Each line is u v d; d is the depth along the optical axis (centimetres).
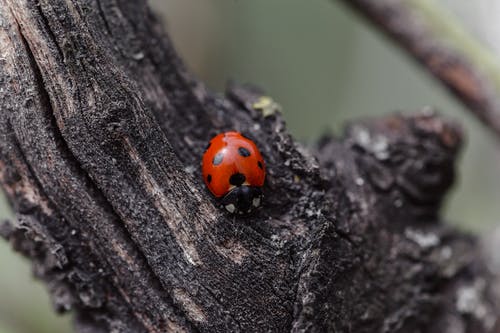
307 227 11
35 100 10
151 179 10
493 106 13
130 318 11
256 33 21
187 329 10
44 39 10
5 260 14
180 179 10
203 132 11
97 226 10
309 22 22
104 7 11
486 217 19
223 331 10
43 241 10
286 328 10
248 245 10
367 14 13
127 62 11
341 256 11
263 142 11
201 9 20
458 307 12
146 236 10
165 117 11
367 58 23
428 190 12
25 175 10
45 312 14
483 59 13
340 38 22
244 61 22
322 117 22
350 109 23
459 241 12
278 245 10
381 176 11
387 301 11
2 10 10
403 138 12
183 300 10
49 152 10
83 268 11
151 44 11
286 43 22
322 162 11
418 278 11
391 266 11
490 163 20
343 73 22
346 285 11
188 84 11
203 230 10
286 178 11
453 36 13
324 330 10
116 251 10
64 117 10
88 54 10
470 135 21
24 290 14
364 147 12
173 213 10
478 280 12
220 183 10
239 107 11
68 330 14
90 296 11
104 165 10
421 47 13
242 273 10
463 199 20
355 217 11
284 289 10
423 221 12
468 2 14
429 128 12
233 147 10
